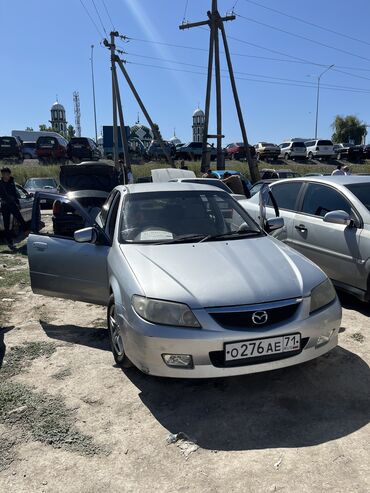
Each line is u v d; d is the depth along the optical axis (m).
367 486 2.41
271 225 4.73
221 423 3.00
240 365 3.03
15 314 5.34
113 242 4.16
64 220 5.71
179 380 3.58
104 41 20.66
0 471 2.61
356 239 4.84
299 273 3.41
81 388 3.50
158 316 3.09
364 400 3.22
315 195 5.77
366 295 4.77
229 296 3.09
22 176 23.48
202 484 2.46
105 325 4.88
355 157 36.22
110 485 2.48
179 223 4.22
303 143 35.78
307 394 3.31
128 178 17.41
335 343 3.41
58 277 4.73
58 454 2.74
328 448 2.71
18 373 3.77
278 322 3.10
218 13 20.69
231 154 36.31
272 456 2.66
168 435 2.89
